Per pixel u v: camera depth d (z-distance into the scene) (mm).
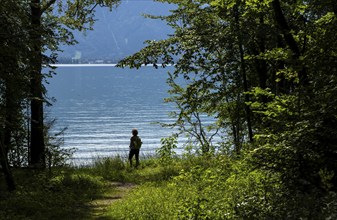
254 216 7902
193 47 17328
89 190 17469
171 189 14938
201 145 24969
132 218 11609
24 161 22484
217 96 19609
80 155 70000
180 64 17875
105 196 16594
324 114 8180
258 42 16984
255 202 8547
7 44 15758
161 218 10883
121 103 181000
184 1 18859
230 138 24609
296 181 8250
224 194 10602
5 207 12969
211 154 20828
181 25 19109
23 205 13406
